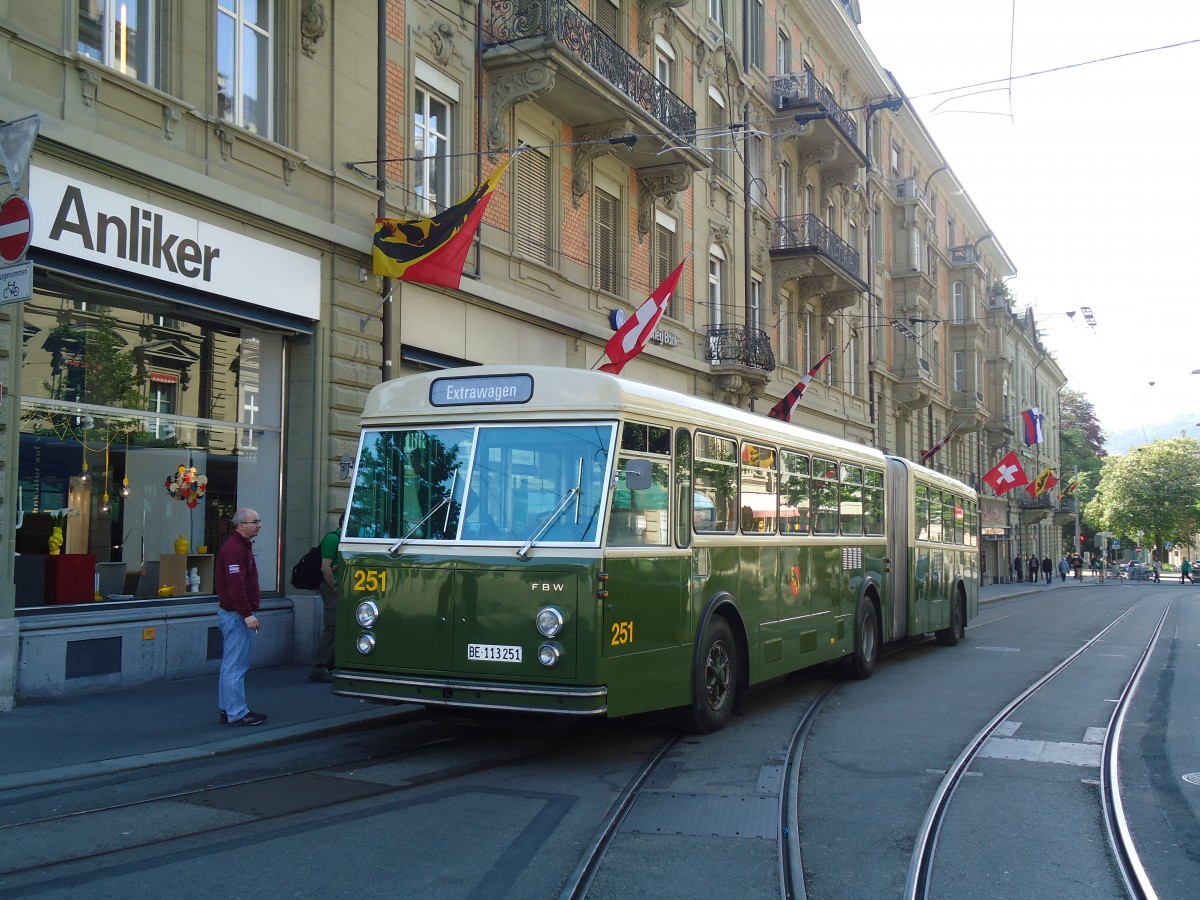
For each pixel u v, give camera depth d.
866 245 36.94
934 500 18.14
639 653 8.11
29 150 8.43
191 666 11.38
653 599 8.34
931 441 46.78
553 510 7.87
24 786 7.02
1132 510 89.06
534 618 7.69
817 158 30.50
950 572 19.14
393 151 14.61
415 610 8.08
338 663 8.40
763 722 10.21
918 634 16.67
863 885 5.50
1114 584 67.19
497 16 16.72
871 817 6.82
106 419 11.05
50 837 5.94
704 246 24.16
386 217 14.18
